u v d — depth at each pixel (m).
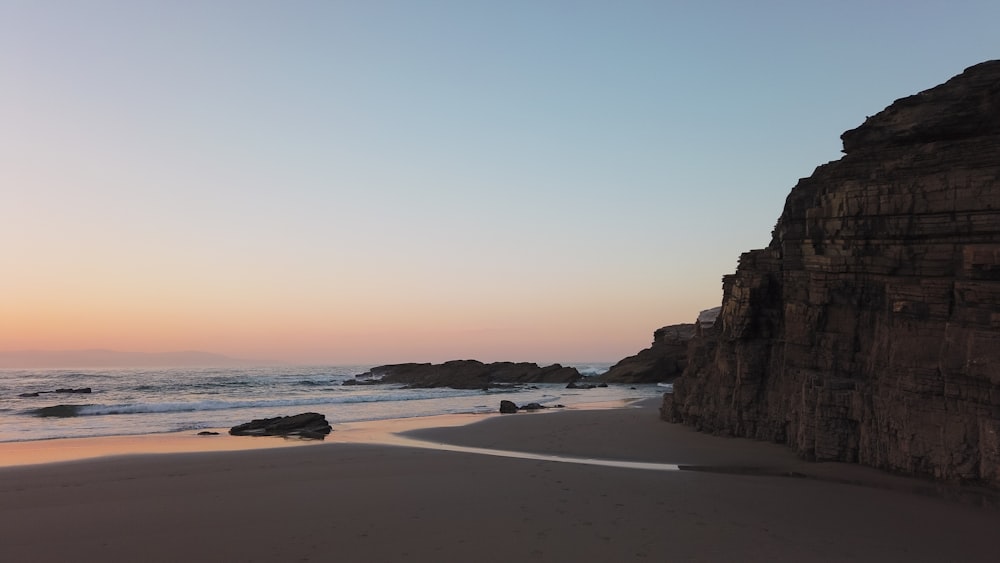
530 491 13.33
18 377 95.06
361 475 15.35
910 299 14.00
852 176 16.78
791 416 17.61
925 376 13.20
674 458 17.61
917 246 14.28
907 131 16.19
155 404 40.62
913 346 13.73
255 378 92.88
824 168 18.52
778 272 19.98
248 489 13.74
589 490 13.36
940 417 12.84
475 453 19.66
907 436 13.44
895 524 10.49
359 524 10.78
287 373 122.81
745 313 19.88
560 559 8.88
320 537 10.04
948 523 10.52
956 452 12.38
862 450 14.83
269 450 19.78
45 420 32.81
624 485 13.81
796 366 17.73
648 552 9.16
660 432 22.92
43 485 14.30
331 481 14.59
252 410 39.88
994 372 11.63
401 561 8.87
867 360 15.41
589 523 10.71
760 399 19.81
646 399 49.00
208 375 107.06
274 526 10.71
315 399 49.66
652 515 11.21
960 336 12.54
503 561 8.82
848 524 10.54
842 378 15.77
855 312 16.02
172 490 13.70
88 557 9.23
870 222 15.31
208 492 13.47
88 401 49.03
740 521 10.76
